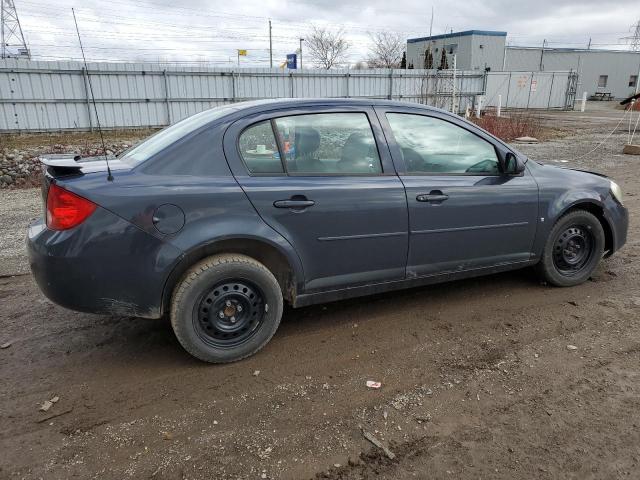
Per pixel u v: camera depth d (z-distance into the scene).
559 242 4.40
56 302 3.01
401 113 3.77
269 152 3.32
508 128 20.53
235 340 3.29
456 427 2.65
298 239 3.32
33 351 3.49
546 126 24.70
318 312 4.06
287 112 3.42
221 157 3.18
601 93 57.09
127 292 2.99
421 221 3.69
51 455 2.46
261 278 3.24
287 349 3.48
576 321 3.85
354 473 2.34
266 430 2.64
